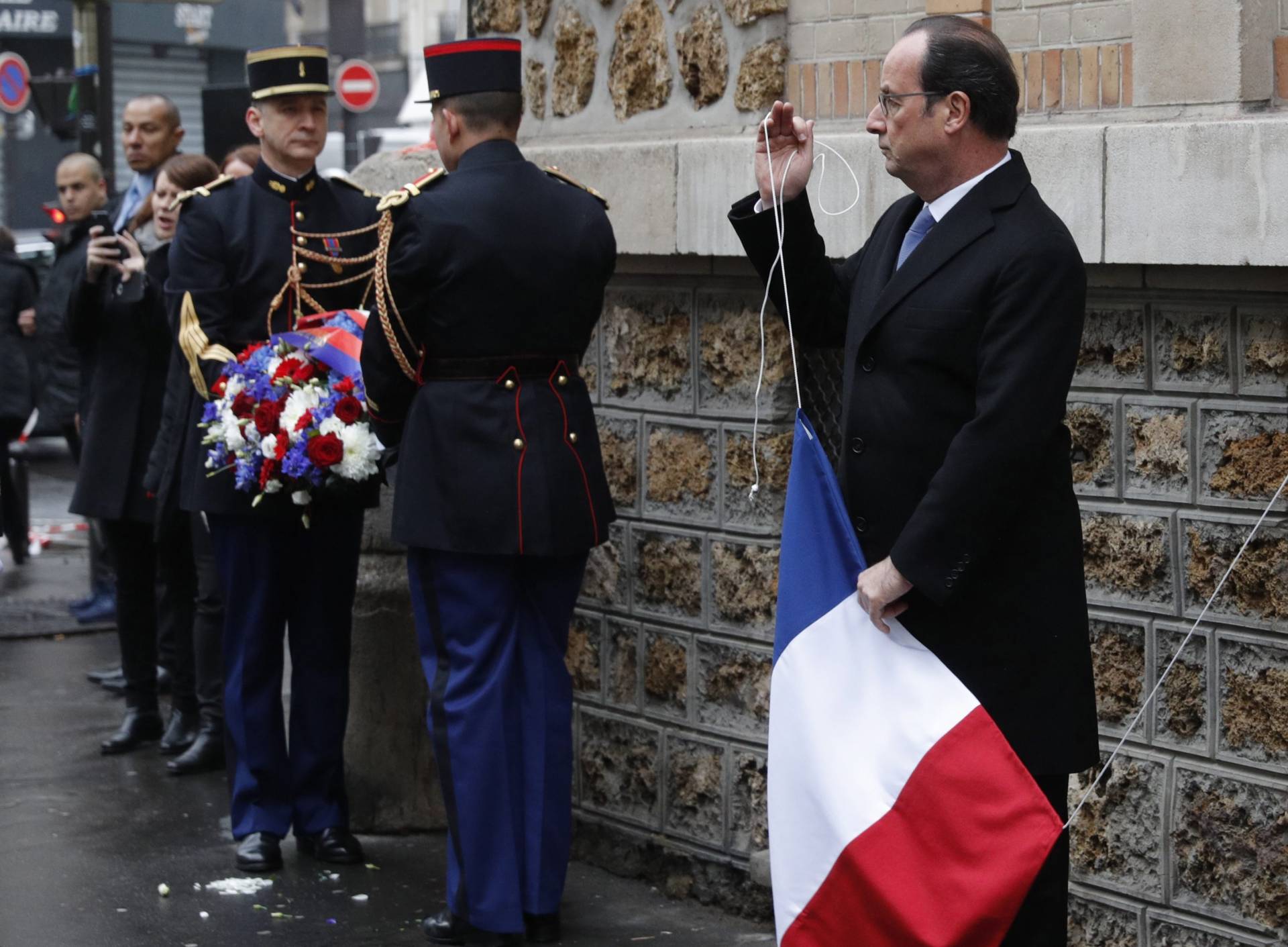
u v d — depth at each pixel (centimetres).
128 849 800
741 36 696
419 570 668
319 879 754
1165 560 568
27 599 1406
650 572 744
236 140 1405
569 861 765
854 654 487
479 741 657
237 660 765
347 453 707
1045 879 475
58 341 1424
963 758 471
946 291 472
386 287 648
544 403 657
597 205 679
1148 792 577
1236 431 550
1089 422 585
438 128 671
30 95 2780
